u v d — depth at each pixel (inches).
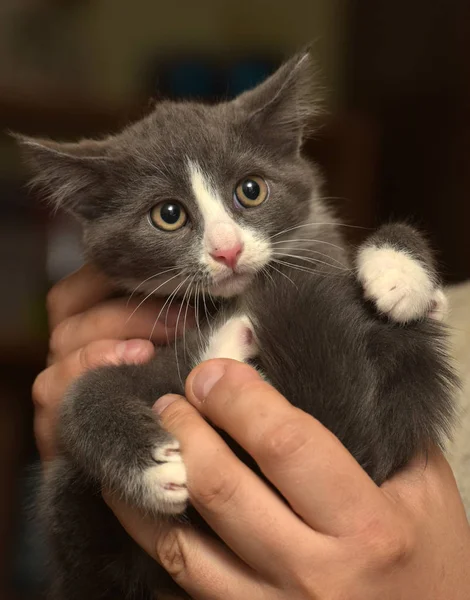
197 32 23.7
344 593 9.3
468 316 13.7
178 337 12.2
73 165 12.9
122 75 22.7
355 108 22.2
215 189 12.4
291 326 10.7
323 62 23.6
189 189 12.4
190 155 12.5
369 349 10.6
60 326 13.0
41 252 20.2
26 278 20.1
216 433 10.1
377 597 9.4
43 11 21.5
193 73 20.1
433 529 10.1
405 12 21.0
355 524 9.4
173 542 10.0
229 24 24.0
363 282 10.8
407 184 21.0
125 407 10.7
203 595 9.8
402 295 10.6
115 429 10.4
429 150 20.6
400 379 10.6
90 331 12.6
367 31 22.3
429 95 20.6
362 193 19.7
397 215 20.6
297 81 13.3
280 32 24.1
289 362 10.6
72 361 12.1
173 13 23.3
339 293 10.9
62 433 11.0
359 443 10.4
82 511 11.5
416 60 20.8
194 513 10.3
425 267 11.1
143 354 11.8
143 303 12.6
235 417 9.8
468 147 19.8
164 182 12.5
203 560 9.8
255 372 10.3
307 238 13.0
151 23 23.1
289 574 9.4
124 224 12.7
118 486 10.2
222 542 10.1
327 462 9.4
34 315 19.6
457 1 19.8
